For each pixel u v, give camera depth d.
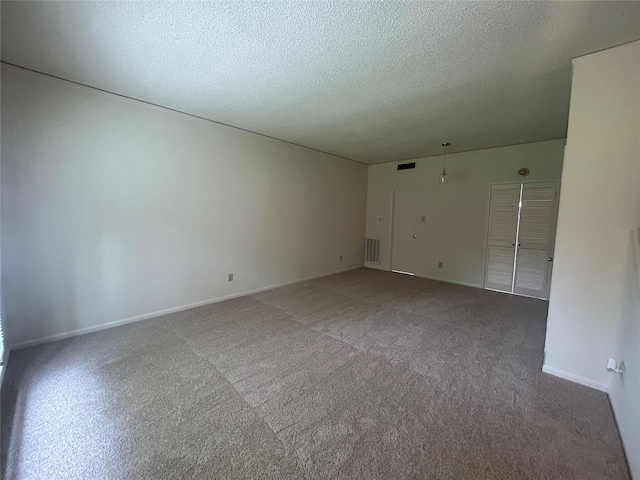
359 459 1.53
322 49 2.09
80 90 2.81
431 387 2.18
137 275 3.34
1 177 2.47
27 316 2.68
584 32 1.84
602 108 2.05
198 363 2.47
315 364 2.48
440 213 5.57
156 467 1.47
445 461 1.53
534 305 4.14
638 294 1.54
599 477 1.45
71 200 2.84
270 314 3.66
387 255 6.42
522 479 1.43
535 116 3.37
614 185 2.04
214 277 4.07
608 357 2.11
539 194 4.46
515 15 1.69
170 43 2.05
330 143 4.83
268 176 4.63
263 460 1.52
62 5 1.66
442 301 4.29
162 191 3.47
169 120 3.45
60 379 2.20
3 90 2.42
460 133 4.09
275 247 4.87
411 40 1.96
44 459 1.50
